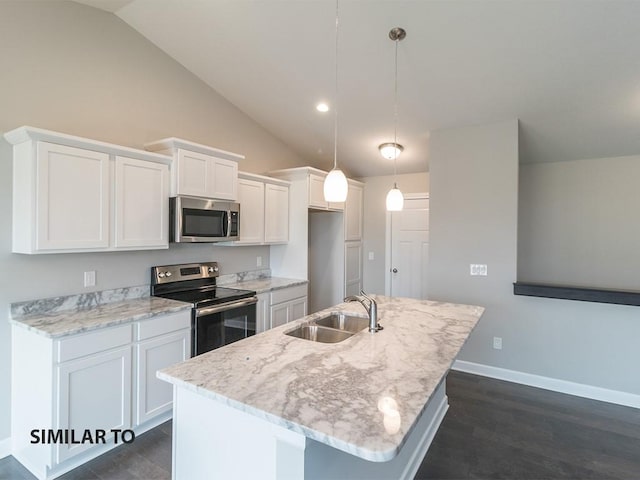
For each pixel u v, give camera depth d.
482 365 3.56
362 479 1.55
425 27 2.45
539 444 2.41
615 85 2.74
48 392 2.00
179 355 2.67
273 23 2.65
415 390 1.31
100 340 2.19
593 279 4.11
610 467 2.17
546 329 3.28
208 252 3.63
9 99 2.25
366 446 0.95
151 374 2.48
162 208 2.82
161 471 2.10
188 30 2.89
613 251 4.01
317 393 1.28
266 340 1.90
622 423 2.69
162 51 3.16
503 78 2.84
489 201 3.48
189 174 2.96
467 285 3.59
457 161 3.64
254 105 3.84
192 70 3.40
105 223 2.43
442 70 2.85
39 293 2.39
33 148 2.09
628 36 2.27
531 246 4.42
